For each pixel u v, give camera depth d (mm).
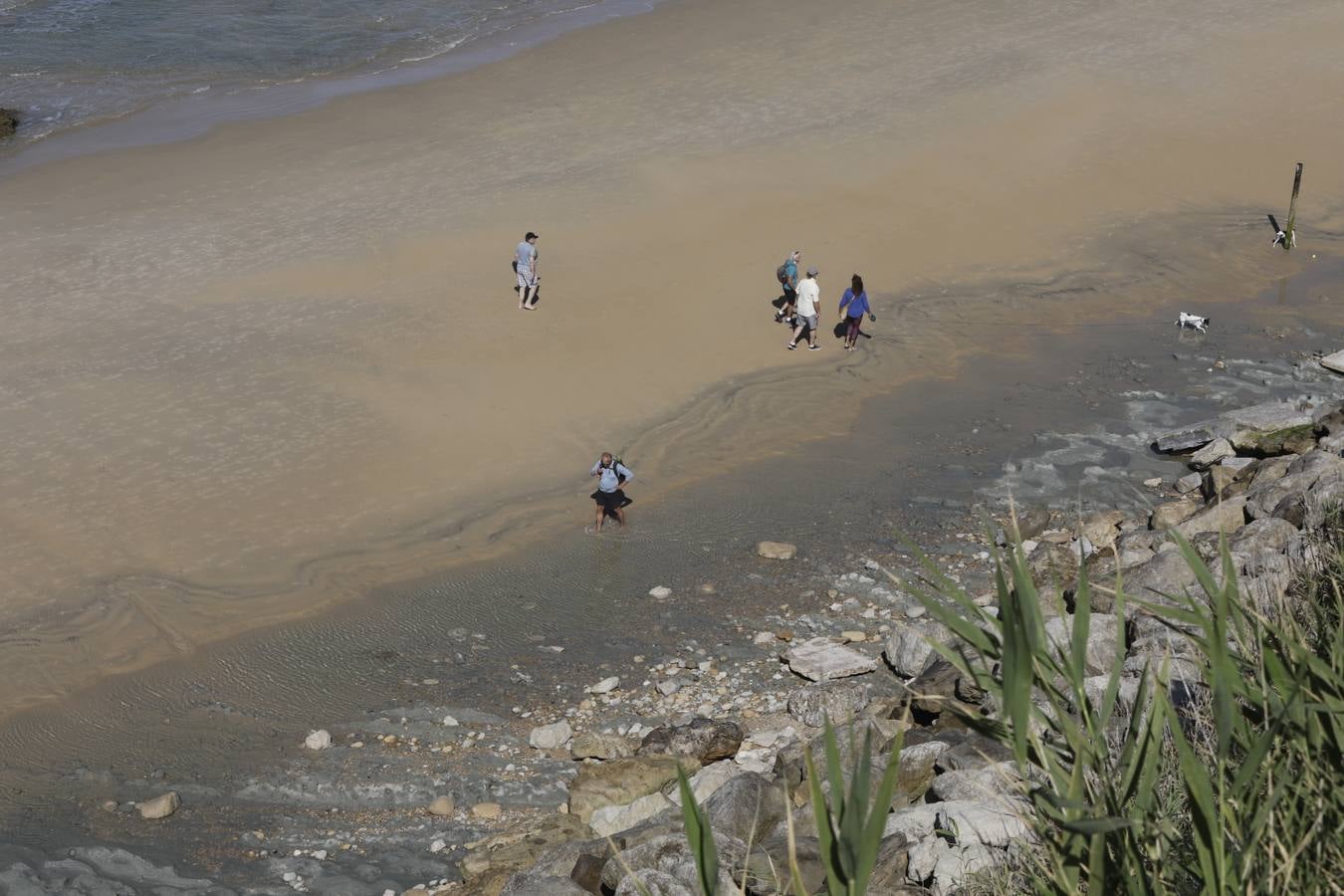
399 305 25531
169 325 24484
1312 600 4465
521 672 14898
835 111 36562
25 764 13359
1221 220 31031
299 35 46906
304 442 20688
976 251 29125
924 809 7520
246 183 32031
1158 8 44969
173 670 15195
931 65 40188
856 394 23000
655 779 11484
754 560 17438
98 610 16406
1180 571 11445
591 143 34500
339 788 12688
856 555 17406
